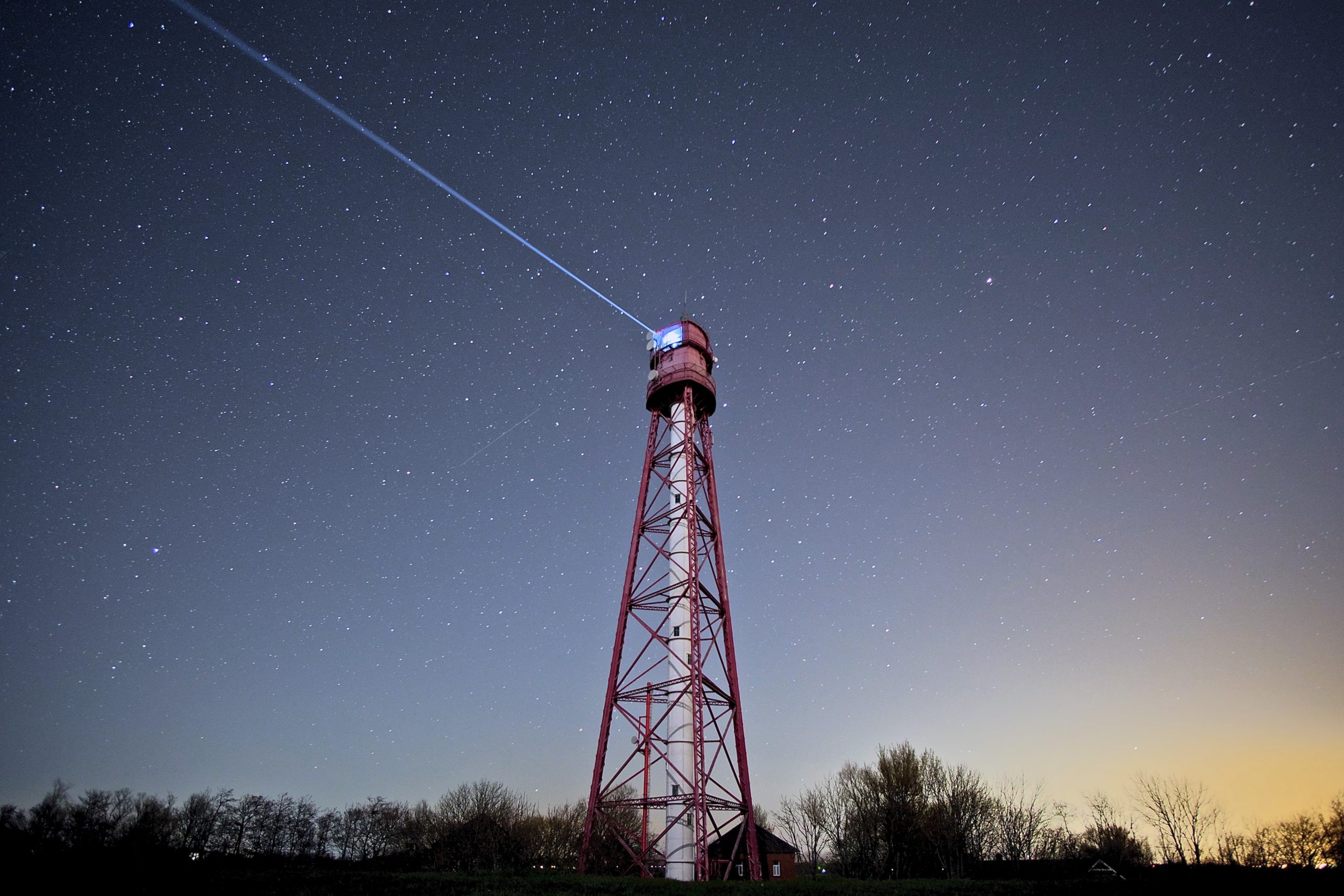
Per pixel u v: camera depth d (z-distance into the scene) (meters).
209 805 80.88
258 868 45.09
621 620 38.62
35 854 39.38
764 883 32.53
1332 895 37.25
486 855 55.97
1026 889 38.03
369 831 85.12
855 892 30.84
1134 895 34.78
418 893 26.78
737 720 37.03
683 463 41.78
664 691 36.44
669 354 46.75
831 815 71.88
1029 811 72.19
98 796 52.84
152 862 42.44
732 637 38.84
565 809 73.19
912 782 61.25
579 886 29.61
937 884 41.44
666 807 34.47
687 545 39.16
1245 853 70.69
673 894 26.73
